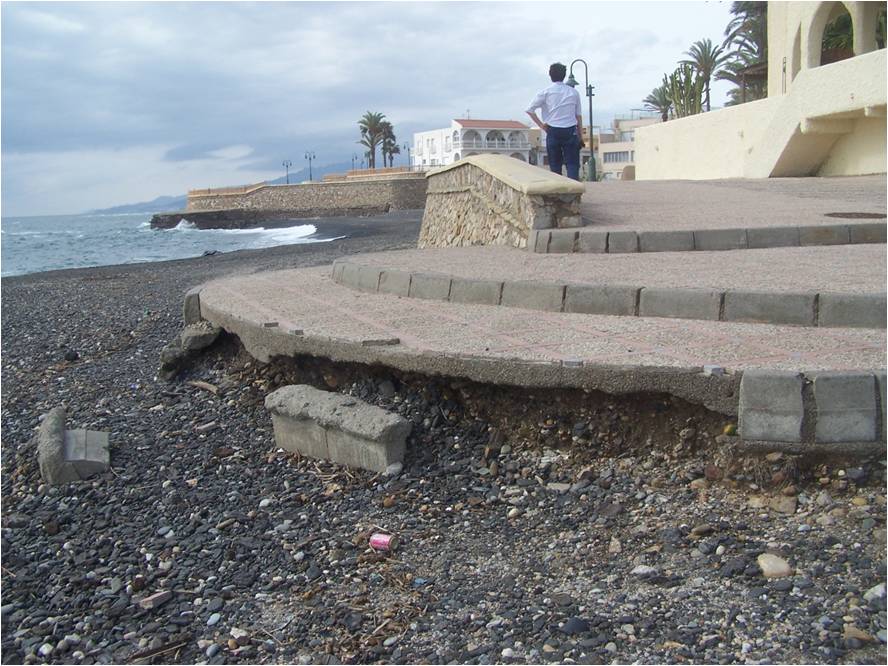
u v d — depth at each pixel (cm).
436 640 301
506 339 486
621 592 318
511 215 909
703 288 521
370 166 9950
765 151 1983
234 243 3559
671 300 525
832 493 355
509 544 370
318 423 483
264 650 305
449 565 357
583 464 426
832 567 312
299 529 407
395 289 698
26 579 381
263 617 330
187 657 306
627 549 350
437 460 459
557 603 315
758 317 495
